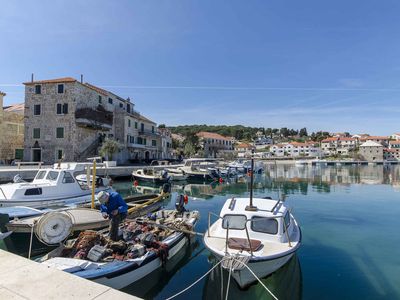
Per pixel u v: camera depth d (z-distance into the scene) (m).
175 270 8.94
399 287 7.76
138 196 16.98
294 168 72.69
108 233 9.34
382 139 146.62
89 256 7.22
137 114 58.81
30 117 39.41
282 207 9.19
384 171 62.06
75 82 38.38
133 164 47.59
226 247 7.33
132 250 7.67
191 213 12.74
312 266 9.16
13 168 28.56
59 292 4.13
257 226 8.30
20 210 11.83
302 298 7.20
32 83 39.09
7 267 4.96
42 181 15.17
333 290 7.61
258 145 154.25
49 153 38.69
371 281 8.08
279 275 7.95
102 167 29.83
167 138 69.62
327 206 19.58
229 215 8.68
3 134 38.16
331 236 12.45
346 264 9.32
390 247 10.99
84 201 15.00
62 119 38.50
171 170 35.69
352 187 30.98
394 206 19.61
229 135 161.75
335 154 136.50
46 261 6.71
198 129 163.00
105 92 45.66
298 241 8.20
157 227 10.30
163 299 7.23
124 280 7.03
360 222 15.02
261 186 31.36
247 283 6.95
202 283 8.06
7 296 4.02
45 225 8.05
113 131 47.66
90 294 4.09
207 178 34.31
